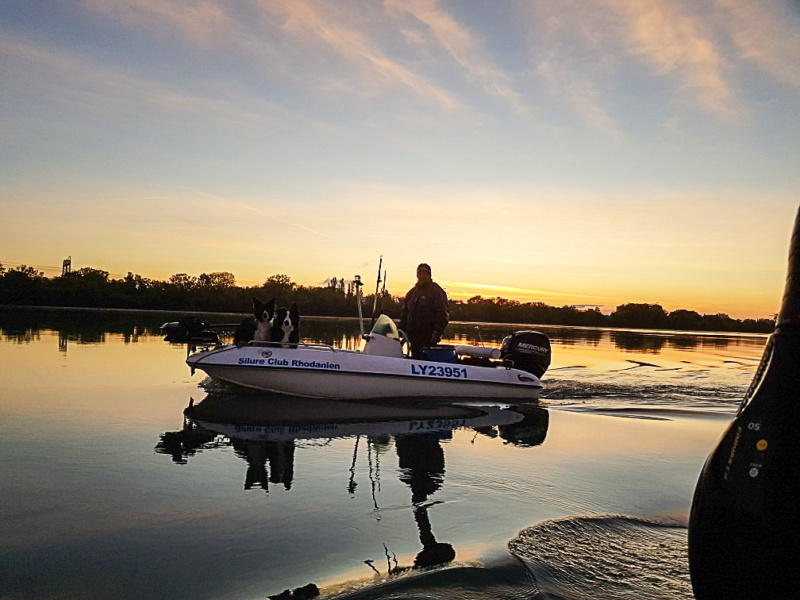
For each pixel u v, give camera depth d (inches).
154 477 178.2
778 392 72.5
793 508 68.7
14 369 396.5
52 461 191.6
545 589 109.3
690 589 110.9
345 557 124.3
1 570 115.7
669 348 908.0
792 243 77.0
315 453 214.2
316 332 836.0
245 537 134.3
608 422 299.0
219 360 331.6
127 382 364.2
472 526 143.4
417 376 352.5
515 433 264.8
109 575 114.5
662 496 171.3
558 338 1067.9
